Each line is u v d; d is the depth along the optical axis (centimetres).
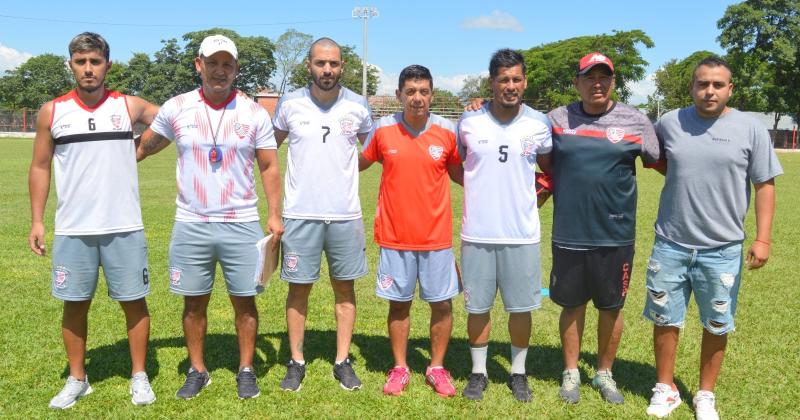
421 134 426
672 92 6400
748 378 461
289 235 442
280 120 444
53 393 422
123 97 409
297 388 438
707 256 394
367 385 450
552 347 531
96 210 396
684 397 439
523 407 418
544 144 419
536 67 6147
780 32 5159
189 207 416
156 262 777
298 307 453
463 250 436
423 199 429
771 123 6675
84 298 405
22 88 7906
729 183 385
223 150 411
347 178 443
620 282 418
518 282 425
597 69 391
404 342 454
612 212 408
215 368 474
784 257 862
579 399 429
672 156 398
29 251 827
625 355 512
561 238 419
